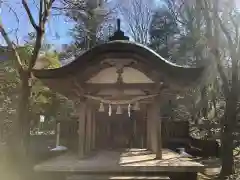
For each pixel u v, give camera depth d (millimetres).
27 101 10094
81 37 20531
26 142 10023
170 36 25391
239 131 13734
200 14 14297
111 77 8180
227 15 10555
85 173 6949
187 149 15398
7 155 9820
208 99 18625
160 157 8141
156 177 6758
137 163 7266
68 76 7375
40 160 10320
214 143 14977
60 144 14992
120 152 10062
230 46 10375
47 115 18281
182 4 17750
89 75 7672
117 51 7086
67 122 15594
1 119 14555
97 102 9758
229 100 10516
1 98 14773
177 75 7184
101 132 12141
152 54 7129
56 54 14000
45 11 10391
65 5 11711
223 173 10344
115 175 6906
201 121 20906
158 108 8297
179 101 21016
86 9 12383
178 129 16812
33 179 8789
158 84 7996
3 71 14305
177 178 6945
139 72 8016
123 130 12195
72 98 9703
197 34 15391
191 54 21188
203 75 7230
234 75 10461
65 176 7043
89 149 9445
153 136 9516
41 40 10258
